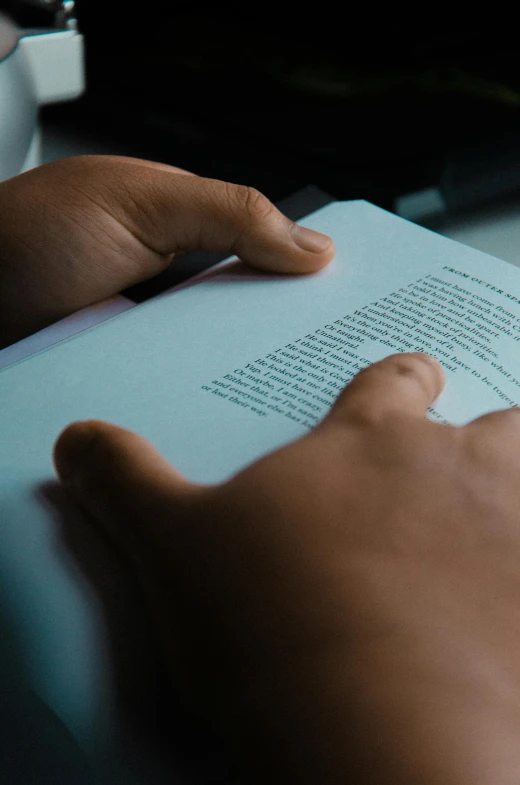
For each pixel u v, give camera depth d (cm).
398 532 27
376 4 70
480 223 68
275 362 38
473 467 29
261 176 73
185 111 78
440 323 40
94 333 40
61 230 45
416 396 33
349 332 40
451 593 25
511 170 69
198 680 25
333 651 24
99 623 27
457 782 22
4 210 47
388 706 23
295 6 75
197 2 81
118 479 29
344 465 29
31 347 43
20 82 58
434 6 69
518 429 31
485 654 24
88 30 81
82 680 27
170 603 26
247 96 75
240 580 26
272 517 27
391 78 71
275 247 43
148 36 80
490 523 27
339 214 49
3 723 26
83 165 49
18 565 29
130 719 26
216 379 37
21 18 64
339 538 27
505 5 70
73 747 26
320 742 23
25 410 35
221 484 29
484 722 23
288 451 30
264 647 25
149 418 35
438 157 68
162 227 46
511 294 42
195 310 42
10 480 32
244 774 24
